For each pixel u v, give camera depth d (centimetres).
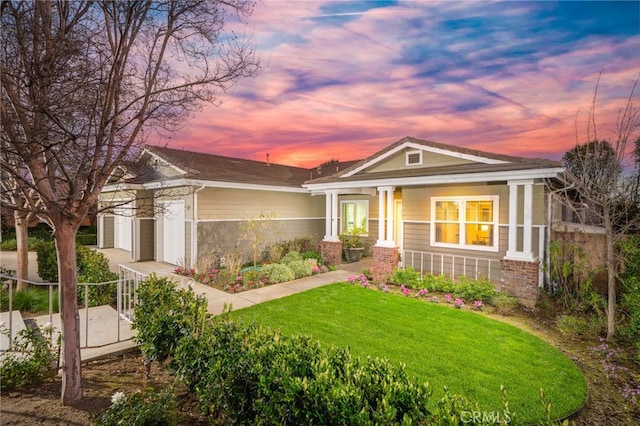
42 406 333
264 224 1345
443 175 925
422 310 695
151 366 434
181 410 330
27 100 295
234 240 1250
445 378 420
